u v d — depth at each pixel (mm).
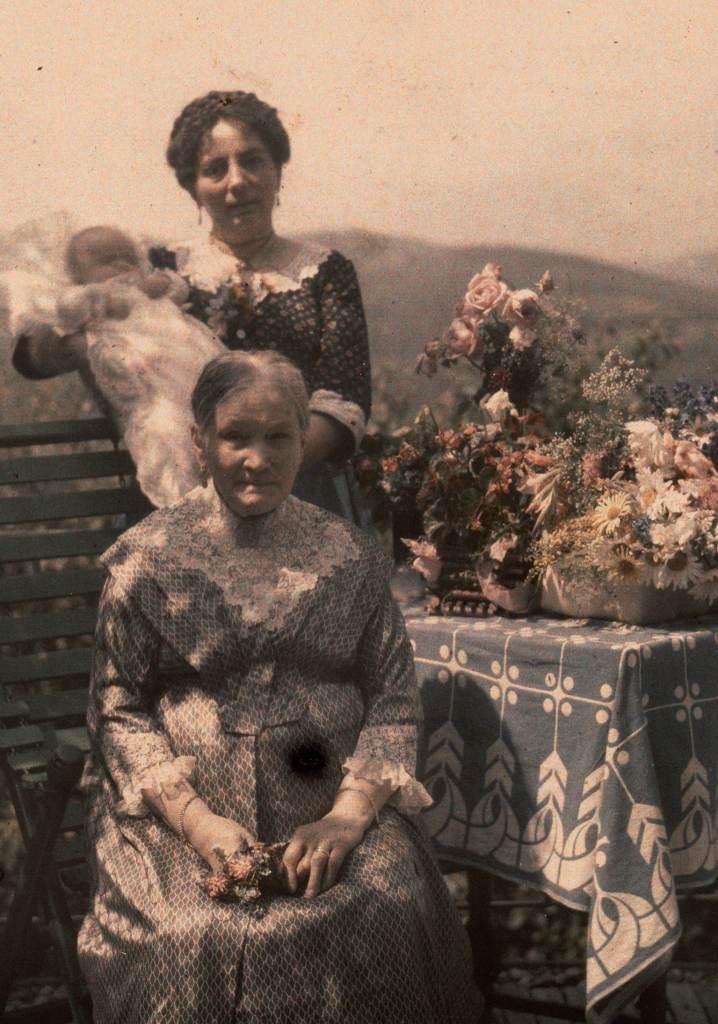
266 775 2303
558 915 3436
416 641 2754
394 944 2139
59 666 3113
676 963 3131
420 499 2840
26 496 3174
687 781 2449
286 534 2441
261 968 2057
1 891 3426
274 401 2338
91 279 3215
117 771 2312
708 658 2492
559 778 2461
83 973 2334
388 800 2363
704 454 2682
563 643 2453
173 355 3121
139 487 3258
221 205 3273
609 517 2559
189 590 2367
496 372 2912
